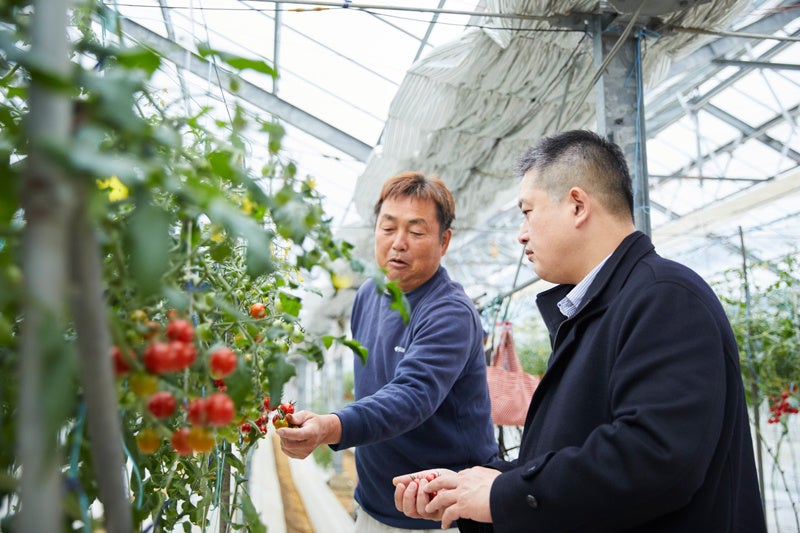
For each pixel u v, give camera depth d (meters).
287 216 0.60
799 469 5.75
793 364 4.30
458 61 2.96
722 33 2.58
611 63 2.51
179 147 0.50
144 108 0.85
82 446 0.64
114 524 0.45
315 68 5.23
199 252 0.73
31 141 0.39
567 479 0.99
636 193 2.45
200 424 0.59
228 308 0.68
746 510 1.11
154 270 0.44
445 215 1.89
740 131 6.51
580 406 1.14
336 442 1.30
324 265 0.66
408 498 1.21
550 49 2.80
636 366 1.02
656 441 0.95
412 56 4.62
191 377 0.72
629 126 2.48
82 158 0.38
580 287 1.27
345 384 16.19
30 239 0.38
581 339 1.20
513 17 2.47
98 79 0.46
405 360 1.60
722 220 6.41
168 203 0.70
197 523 1.06
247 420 0.93
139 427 0.87
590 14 2.50
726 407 1.04
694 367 0.99
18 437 0.38
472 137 3.77
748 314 4.20
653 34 2.53
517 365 3.69
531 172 1.32
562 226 1.25
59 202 0.38
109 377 0.43
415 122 3.59
